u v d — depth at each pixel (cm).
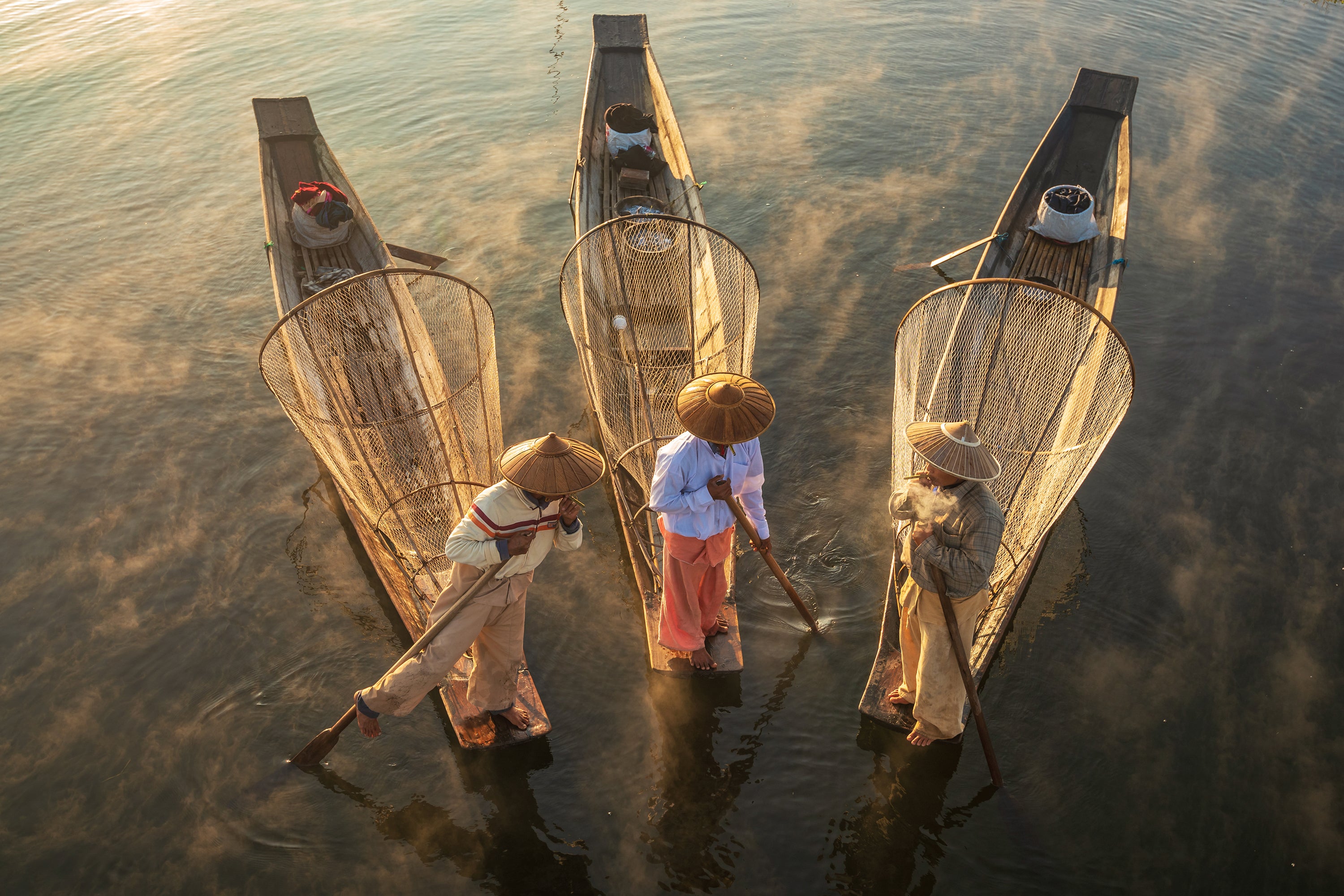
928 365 541
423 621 452
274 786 395
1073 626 471
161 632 470
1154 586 495
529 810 387
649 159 836
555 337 712
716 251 626
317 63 1215
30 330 712
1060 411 502
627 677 448
